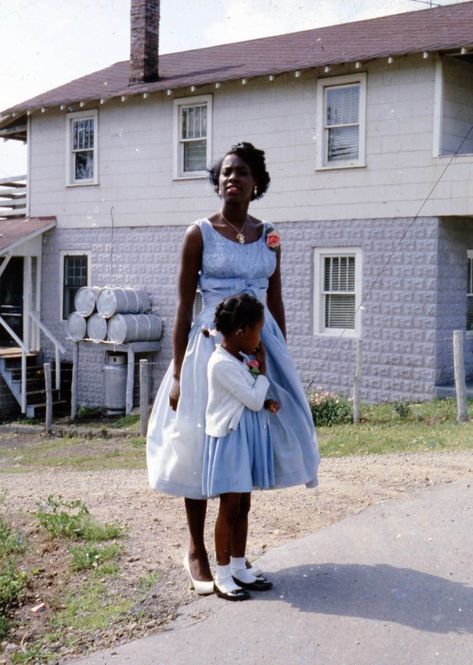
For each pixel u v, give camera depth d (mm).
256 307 4465
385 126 16609
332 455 10727
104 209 21469
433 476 7766
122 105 20938
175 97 19875
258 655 4027
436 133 15969
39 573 5387
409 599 4590
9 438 18359
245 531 4766
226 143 19078
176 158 20000
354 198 17109
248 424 4480
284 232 18156
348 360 17250
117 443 16234
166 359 20453
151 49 20812
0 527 6168
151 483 4703
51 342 22594
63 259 22438
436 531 5773
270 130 18328
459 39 15523
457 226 16500
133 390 20500
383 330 16734
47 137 22641
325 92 17453
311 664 3926
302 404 4680
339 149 17406
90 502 7242
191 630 4328
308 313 17812
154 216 20531
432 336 16094
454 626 4266
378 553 5328
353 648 4055
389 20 20047
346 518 6141
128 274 21078
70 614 4738
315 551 5387
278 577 4949
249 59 19875
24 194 24484
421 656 3967
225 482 4406
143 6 20641
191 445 4539
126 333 19703
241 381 4398
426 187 16141
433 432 12219
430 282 16125
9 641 4523
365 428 13430
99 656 4152
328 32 20688
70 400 21906
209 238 4668
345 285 17406
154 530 6164
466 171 15664
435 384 16078
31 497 7746
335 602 4566
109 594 4953
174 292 20266
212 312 4676
